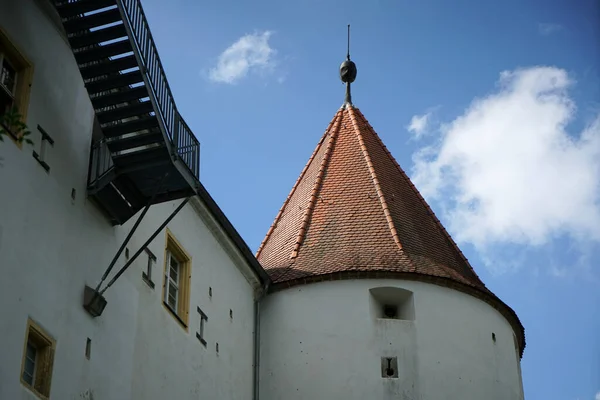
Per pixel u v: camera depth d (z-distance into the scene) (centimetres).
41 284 1983
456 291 3142
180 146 2245
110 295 2238
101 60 2188
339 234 3272
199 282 2719
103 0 2102
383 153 3656
